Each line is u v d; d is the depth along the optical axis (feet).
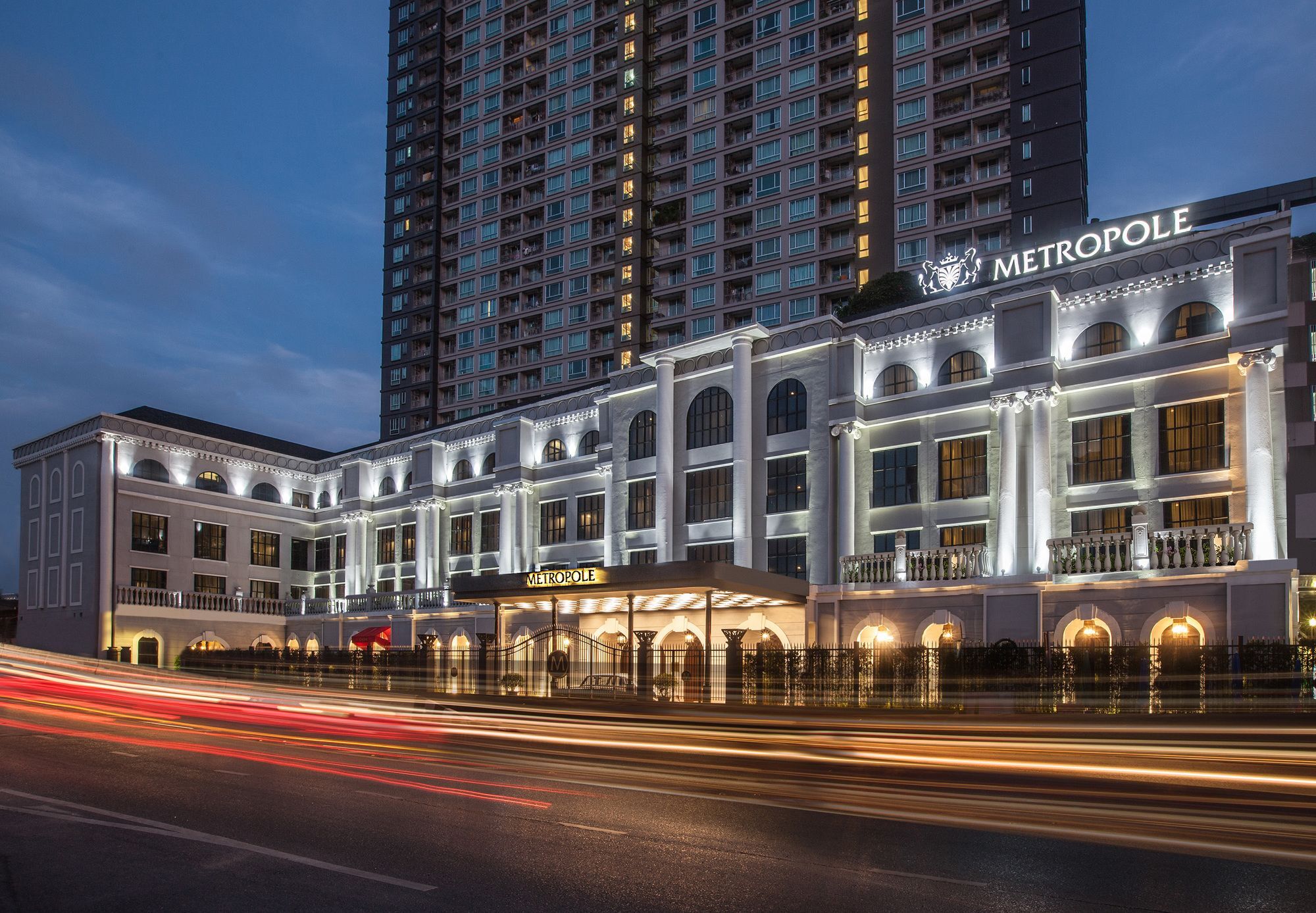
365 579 182.91
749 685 99.81
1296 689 72.79
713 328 272.51
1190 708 75.82
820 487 120.06
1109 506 102.53
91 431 172.14
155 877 30.01
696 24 288.92
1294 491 92.68
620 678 109.91
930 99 250.78
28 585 181.98
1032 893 28.43
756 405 127.95
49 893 28.45
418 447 175.32
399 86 354.33
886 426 119.24
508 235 318.45
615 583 105.29
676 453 134.31
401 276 341.00
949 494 113.09
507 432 161.48
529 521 157.07
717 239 275.80
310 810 40.55
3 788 46.21
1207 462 97.35
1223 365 96.73
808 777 50.98
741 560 123.54
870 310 170.50
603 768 54.54
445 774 51.52
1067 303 108.27
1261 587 86.02
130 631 165.68
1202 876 30.50
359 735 72.54
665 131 291.58
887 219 251.39
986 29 249.14
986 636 101.45
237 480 191.01
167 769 52.39
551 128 312.91
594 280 296.71
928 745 66.74
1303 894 28.48
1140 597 93.76
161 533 175.11
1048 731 71.67
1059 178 231.71
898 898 27.86
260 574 190.29
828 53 265.95
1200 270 100.07
